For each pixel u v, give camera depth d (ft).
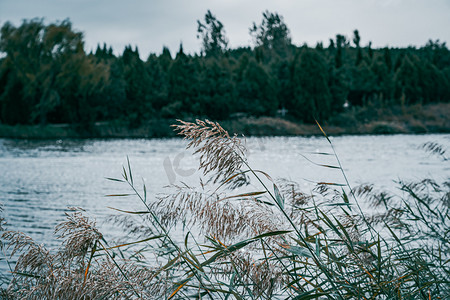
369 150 123.85
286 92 251.80
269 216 9.23
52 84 218.18
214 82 234.79
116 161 102.89
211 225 8.46
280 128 221.46
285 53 431.84
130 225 11.83
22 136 207.62
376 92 288.92
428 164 83.46
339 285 8.32
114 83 237.25
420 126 245.24
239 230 8.59
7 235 8.89
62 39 213.25
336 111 256.73
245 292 9.23
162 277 8.73
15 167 91.20
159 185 61.62
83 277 8.13
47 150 139.23
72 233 8.34
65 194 56.08
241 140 8.08
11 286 8.73
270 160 100.48
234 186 8.91
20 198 53.11
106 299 7.60
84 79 218.18
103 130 223.30
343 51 337.31
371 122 246.47
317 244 8.24
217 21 398.42
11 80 214.69
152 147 150.30
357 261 9.35
